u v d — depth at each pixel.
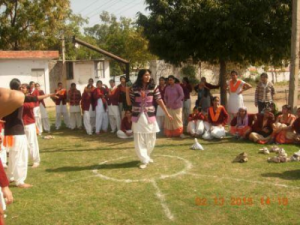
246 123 8.67
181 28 10.43
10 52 19.22
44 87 20.89
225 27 9.73
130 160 7.01
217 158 6.90
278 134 8.06
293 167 6.11
